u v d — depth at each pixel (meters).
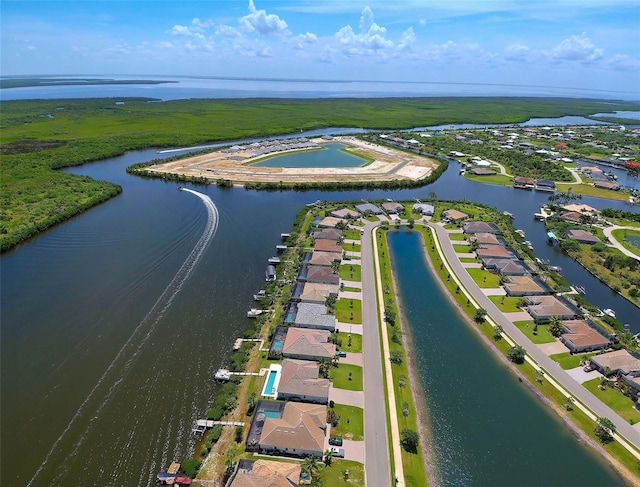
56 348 93.38
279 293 115.94
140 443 71.31
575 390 86.88
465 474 68.94
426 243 157.00
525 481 68.38
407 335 103.81
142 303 111.81
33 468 66.44
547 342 101.69
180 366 89.38
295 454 69.38
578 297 120.44
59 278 123.31
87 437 72.00
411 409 80.94
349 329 103.25
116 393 81.56
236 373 86.44
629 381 87.06
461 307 116.50
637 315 117.75
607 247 156.12
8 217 162.50
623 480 69.06
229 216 178.12
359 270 133.12
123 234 156.12
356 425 75.62
